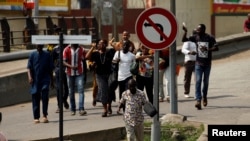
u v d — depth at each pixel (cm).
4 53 4297
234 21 6756
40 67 2633
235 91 3312
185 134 2258
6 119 2888
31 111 3170
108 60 2711
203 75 2956
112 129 2386
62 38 1825
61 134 1798
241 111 2638
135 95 2106
